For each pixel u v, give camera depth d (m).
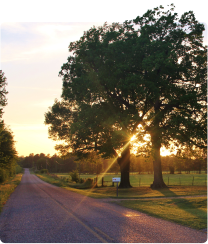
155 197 19.64
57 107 40.41
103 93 26.75
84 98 30.19
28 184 40.91
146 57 25.56
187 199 16.88
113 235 7.14
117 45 25.88
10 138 41.72
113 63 25.98
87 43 28.14
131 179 79.56
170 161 139.62
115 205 13.98
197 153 32.66
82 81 27.64
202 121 26.41
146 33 27.45
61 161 186.50
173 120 25.53
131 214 10.73
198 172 138.50
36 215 10.56
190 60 28.19
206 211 11.64
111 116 26.09
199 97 27.34
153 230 7.71
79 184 42.72
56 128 39.91
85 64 28.14
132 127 25.44
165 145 26.86
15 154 43.38
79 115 29.81
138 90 23.80
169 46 25.69
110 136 28.27
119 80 25.47
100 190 30.88
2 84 23.14
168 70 25.45
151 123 27.42
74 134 32.78
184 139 26.50
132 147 26.27
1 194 19.30
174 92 26.52
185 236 7.04
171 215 10.36
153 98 25.00
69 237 6.96
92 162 45.78
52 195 19.81
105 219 9.45
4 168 44.25
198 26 27.83
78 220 9.28
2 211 11.75
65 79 31.28
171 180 61.91
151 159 27.81
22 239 6.82
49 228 8.09
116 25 29.25
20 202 15.31
